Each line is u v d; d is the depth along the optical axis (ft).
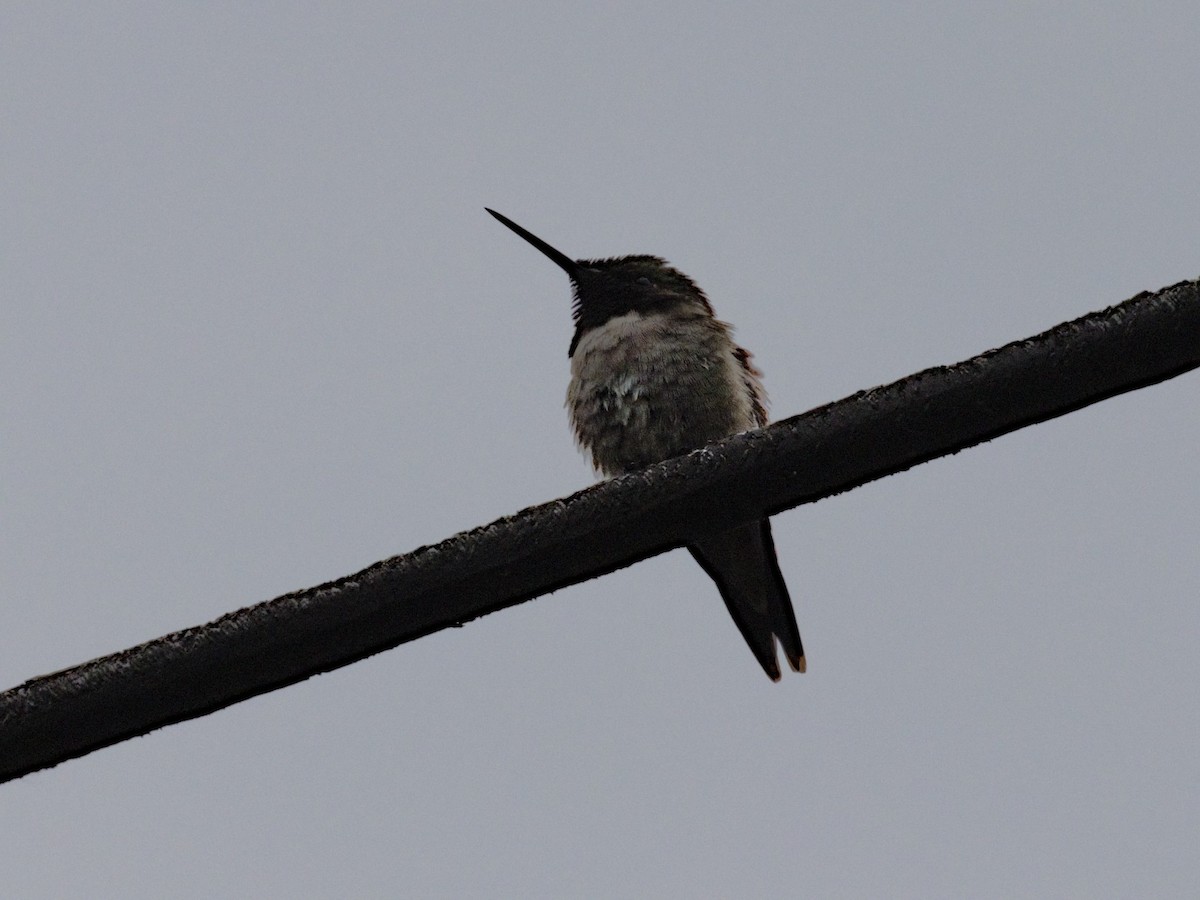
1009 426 24.12
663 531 25.29
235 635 24.36
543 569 25.08
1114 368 23.29
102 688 24.36
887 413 24.27
